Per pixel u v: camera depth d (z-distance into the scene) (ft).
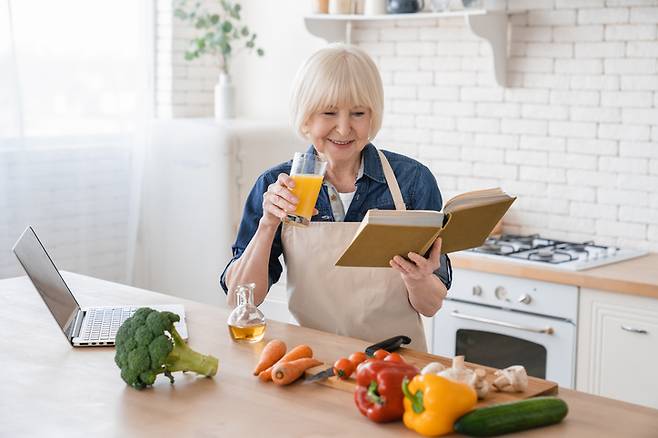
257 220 8.57
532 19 12.84
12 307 8.87
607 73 12.30
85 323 8.07
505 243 12.60
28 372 6.90
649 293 10.36
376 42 14.48
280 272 8.66
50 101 14.23
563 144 12.80
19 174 13.91
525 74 13.01
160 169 15.19
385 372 5.75
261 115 16.37
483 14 12.34
